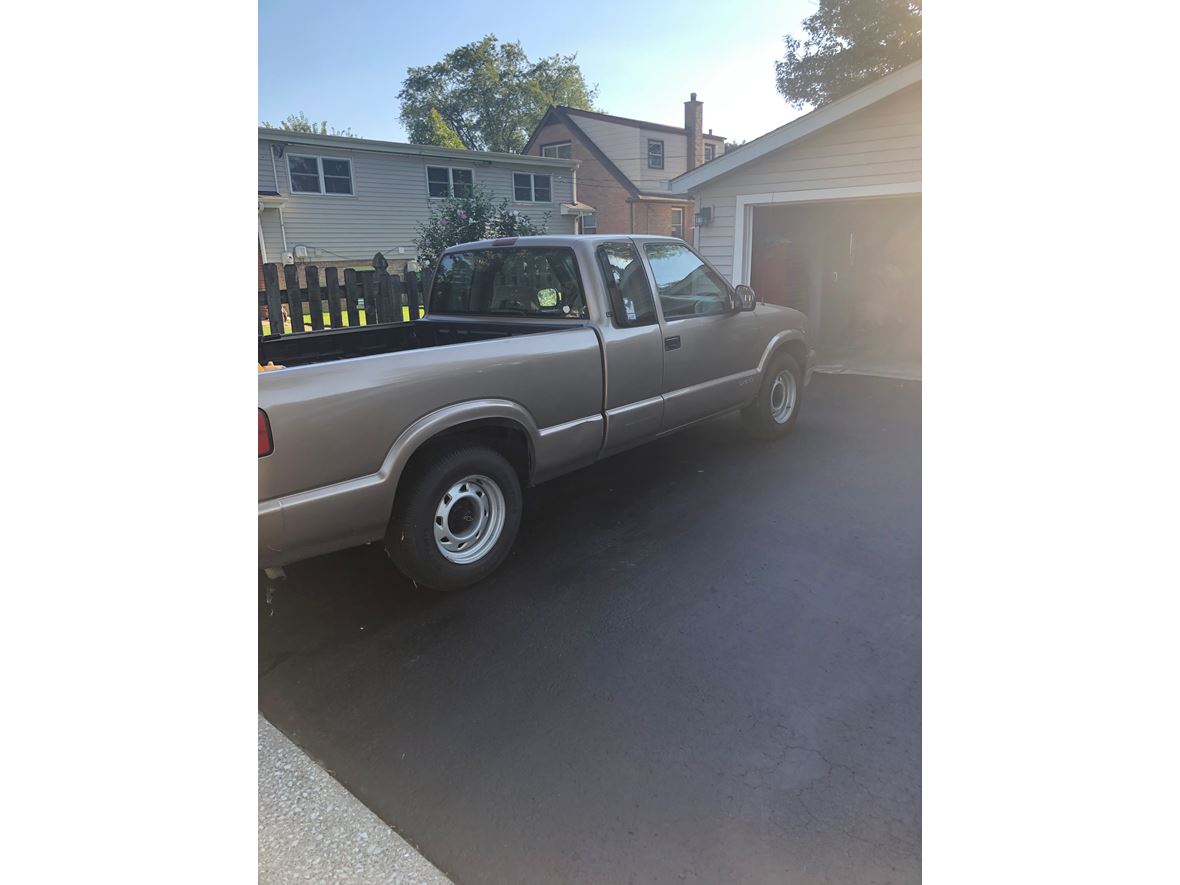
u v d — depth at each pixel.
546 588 3.34
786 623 2.99
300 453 2.64
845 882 1.79
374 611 3.17
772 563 3.54
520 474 3.68
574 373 3.65
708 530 3.96
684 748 2.28
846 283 11.94
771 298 10.36
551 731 2.37
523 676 2.67
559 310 4.04
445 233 14.23
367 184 18.48
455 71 39.09
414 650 2.86
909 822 1.97
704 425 6.31
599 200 25.16
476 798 2.09
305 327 7.20
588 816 2.02
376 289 7.53
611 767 2.20
